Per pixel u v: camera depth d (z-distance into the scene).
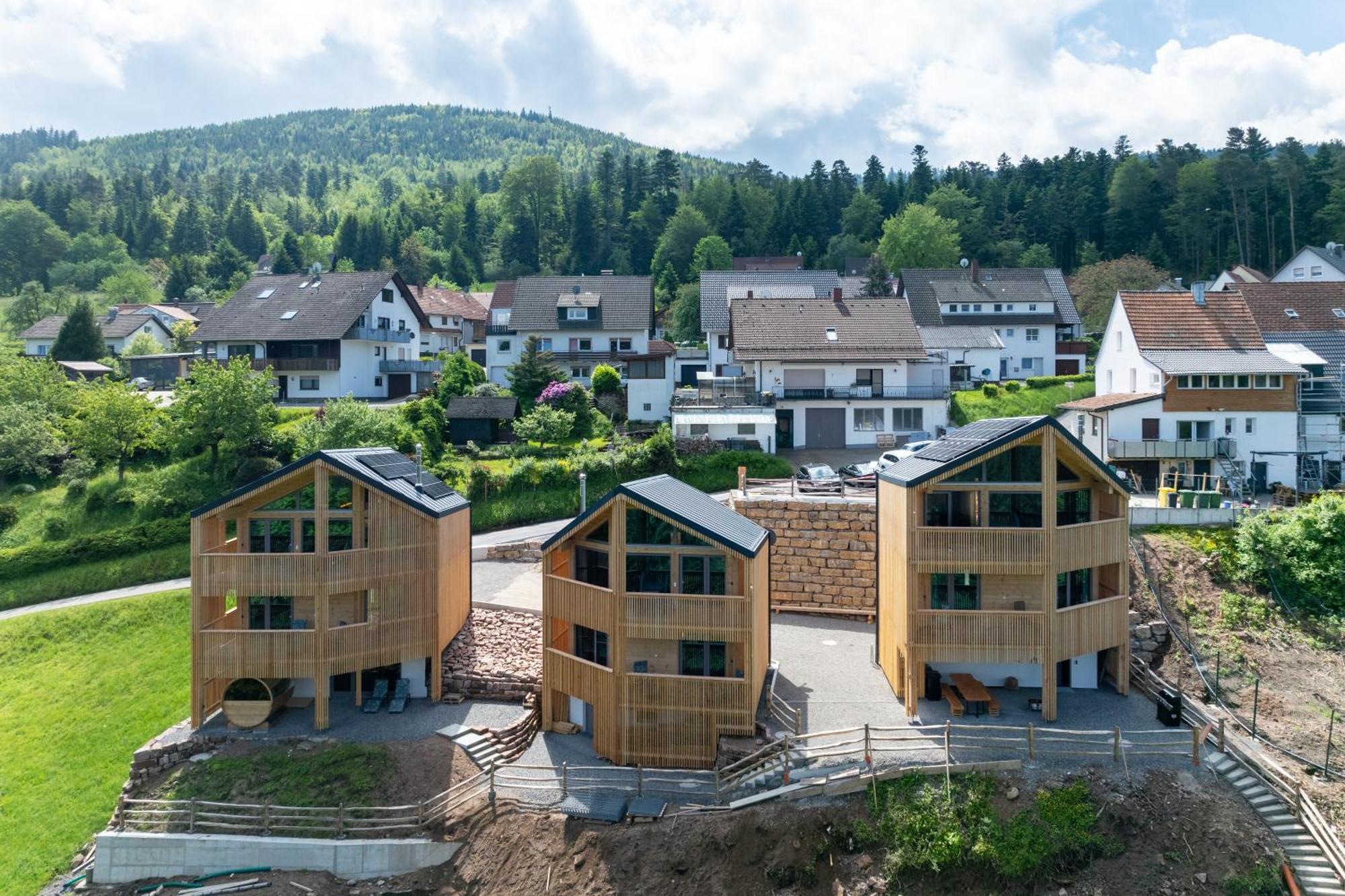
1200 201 118.81
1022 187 142.38
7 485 52.28
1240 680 32.22
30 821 29.30
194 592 30.28
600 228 152.50
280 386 70.88
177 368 82.00
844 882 23.31
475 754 28.36
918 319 85.94
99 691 35.44
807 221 138.38
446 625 32.88
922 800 24.70
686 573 29.00
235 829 26.36
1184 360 52.00
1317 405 50.53
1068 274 123.44
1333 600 35.06
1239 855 23.41
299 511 31.50
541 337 77.19
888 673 32.31
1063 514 30.77
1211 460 49.31
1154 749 26.50
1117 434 50.62
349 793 26.95
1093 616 29.45
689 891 23.31
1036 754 26.20
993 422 33.66
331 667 29.94
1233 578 36.47
